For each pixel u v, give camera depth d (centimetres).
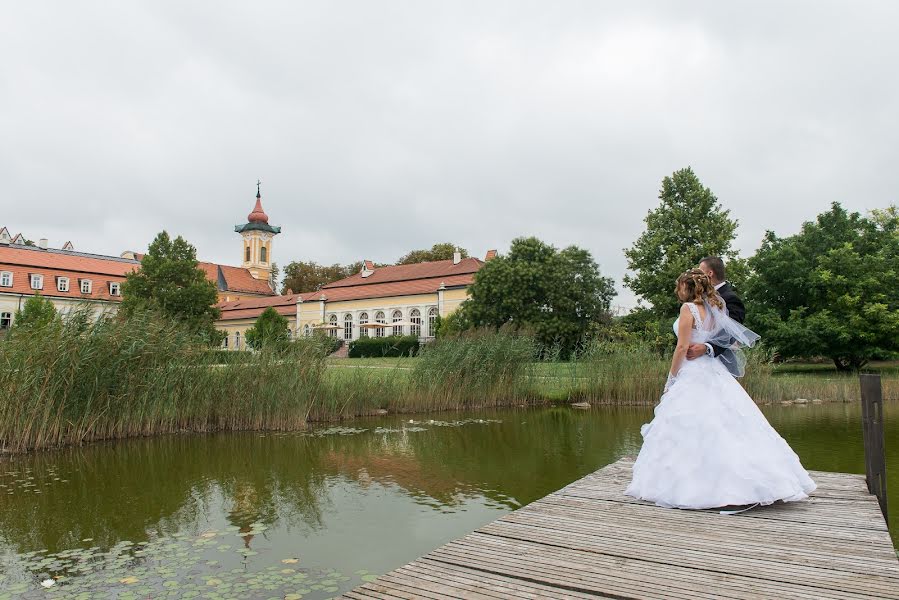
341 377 1703
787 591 295
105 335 1251
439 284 5453
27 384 1130
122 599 469
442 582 313
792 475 457
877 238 3316
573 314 4009
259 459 1055
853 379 2377
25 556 568
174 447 1180
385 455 1087
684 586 303
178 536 628
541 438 1277
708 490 441
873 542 364
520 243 4172
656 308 3184
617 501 473
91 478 911
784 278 3194
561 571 325
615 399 1948
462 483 866
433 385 1772
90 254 6938
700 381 467
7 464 1021
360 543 604
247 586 493
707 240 3158
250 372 1427
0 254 5897
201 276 4856
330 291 6331
